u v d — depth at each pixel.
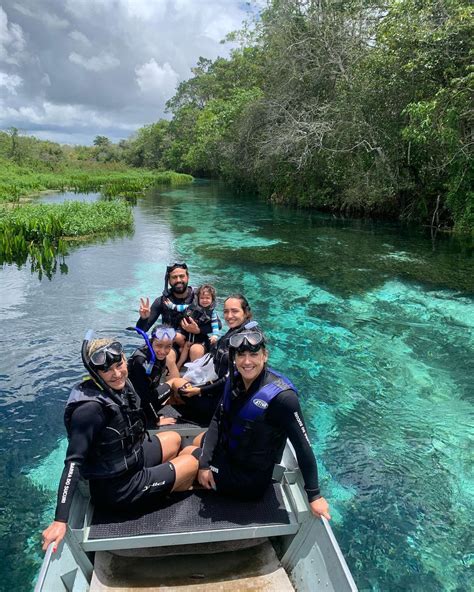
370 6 19.62
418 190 18.91
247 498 3.24
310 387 6.20
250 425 2.91
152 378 4.03
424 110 14.19
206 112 50.78
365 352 7.24
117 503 3.00
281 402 2.83
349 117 19.33
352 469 4.62
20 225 14.82
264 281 10.97
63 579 2.65
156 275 11.45
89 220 17.27
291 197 26.70
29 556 3.59
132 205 26.47
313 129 19.73
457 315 8.79
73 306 9.16
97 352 2.73
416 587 3.38
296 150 21.88
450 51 14.42
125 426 2.89
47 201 28.77
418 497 4.25
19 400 5.82
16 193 29.20
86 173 57.84
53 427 5.29
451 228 17.70
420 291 10.22
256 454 3.03
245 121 27.77
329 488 4.35
